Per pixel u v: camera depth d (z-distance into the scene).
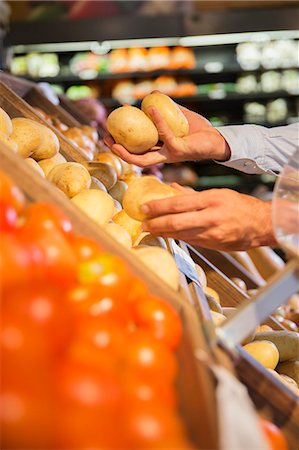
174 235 1.23
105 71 6.43
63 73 6.48
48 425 0.50
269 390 1.04
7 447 0.50
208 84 6.63
